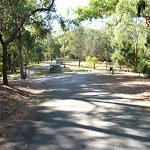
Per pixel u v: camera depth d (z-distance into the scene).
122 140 4.50
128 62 35.56
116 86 14.79
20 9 12.41
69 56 96.00
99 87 14.70
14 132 5.29
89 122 6.02
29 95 12.14
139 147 4.11
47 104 9.16
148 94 10.80
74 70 40.88
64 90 13.73
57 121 6.24
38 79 22.55
